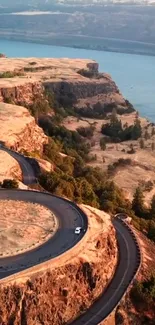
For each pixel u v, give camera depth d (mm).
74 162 194125
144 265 100562
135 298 91312
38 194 107625
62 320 80875
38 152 183750
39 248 84438
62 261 82375
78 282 83875
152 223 138125
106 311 84500
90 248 88688
